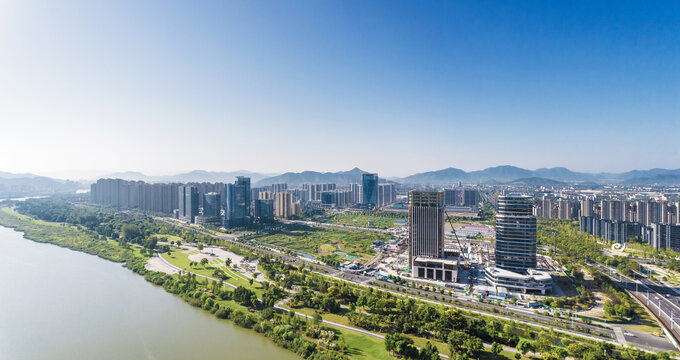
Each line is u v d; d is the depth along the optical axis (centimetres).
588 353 18525
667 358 18475
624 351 19738
